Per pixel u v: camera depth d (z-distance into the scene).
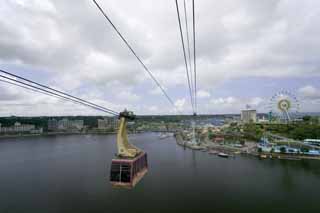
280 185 66.50
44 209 51.28
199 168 89.62
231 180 72.12
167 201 55.66
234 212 49.66
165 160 107.94
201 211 50.34
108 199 57.03
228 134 197.62
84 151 135.62
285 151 114.56
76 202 55.12
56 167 91.19
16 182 70.88
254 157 111.81
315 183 67.69
